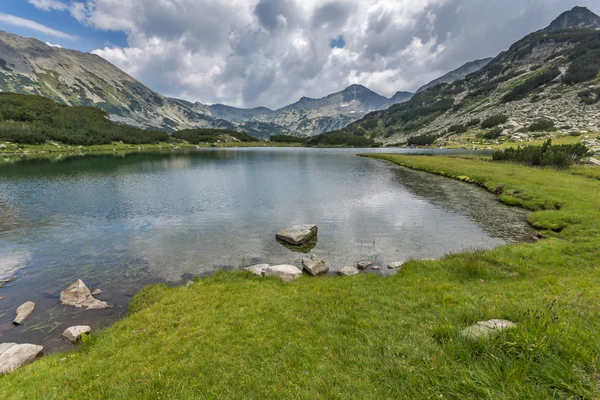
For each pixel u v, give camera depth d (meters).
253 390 6.75
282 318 10.88
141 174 66.00
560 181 41.97
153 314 12.06
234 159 116.31
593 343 6.40
